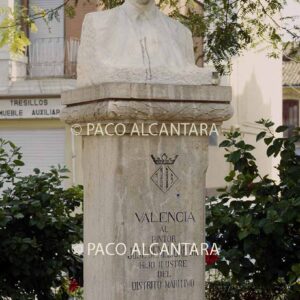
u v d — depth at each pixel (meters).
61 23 23.25
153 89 6.93
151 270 7.14
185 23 14.72
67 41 23.22
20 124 23.20
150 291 7.14
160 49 7.34
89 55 7.33
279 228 8.47
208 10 15.07
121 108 6.84
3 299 9.44
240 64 27.86
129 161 7.07
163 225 7.18
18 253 9.23
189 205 7.26
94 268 7.40
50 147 22.94
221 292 9.76
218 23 14.80
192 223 7.27
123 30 7.33
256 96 30.27
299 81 42.03
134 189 7.09
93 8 22.41
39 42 23.38
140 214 7.11
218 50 14.70
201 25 14.72
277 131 9.24
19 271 9.41
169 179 7.18
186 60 7.51
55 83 22.91
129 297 7.08
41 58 23.39
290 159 9.08
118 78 7.03
